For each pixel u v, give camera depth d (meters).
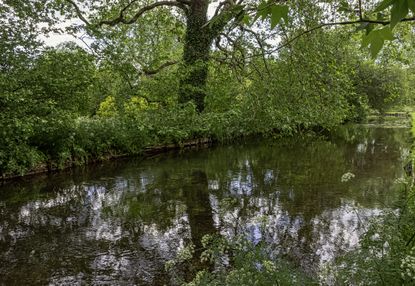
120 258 5.29
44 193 8.70
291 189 8.68
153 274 4.78
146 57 16.89
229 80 15.03
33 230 6.41
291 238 5.66
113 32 13.48
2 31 9.94
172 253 5.39
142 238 5.98
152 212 7.27
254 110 11.68
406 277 2.54
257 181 9.59
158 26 17.67
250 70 13.68
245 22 1.44
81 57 10.82
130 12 16.91
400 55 11.31
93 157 12.38
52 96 10.53
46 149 10.92
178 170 11.21
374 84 25.89
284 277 2.84
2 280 4.71
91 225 6.62
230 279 2.86
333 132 20.91
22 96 9.28
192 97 16.36
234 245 3.41
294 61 10.37
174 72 15.05
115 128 13.20
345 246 5.29
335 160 12.59
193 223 6.59
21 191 8.87
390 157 13.03
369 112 29.31
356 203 7.33
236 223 6.46
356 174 10.16
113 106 14.56
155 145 14.60
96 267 5.03
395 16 0.96
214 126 16.22
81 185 9.42
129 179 10.05
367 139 18.75
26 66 10.05
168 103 15.79
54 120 10.08
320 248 5.23
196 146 15.98
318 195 8.06
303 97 10.58
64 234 6.21
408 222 3.23
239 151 14.91
